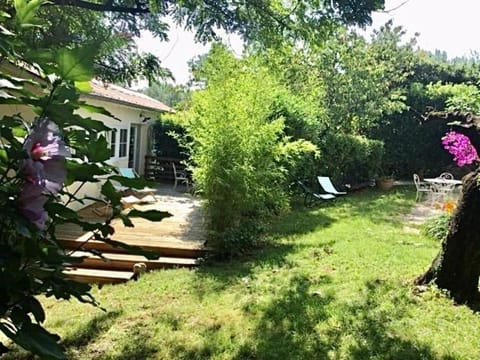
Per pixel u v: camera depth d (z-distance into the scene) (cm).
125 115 1226
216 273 562
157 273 570
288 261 604
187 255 643
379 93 1586
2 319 114
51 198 117
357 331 384
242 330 389
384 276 529
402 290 480
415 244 703
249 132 743
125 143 1252
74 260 126
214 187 717
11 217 107
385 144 1702
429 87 1686
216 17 526
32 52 118
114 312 430
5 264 111
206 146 730
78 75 118
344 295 469
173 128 1473
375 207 1105
